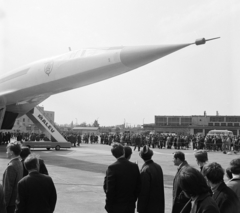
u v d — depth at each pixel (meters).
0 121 22.70
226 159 19.86
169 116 82.62
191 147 35.28
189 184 2.58
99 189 8.82
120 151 4.57
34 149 25.91
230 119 77.50
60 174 11.70
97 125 146.75
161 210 4.79
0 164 14.45
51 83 17.02
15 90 19.61
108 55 13.54
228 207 2.92
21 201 3.66
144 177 4.72
